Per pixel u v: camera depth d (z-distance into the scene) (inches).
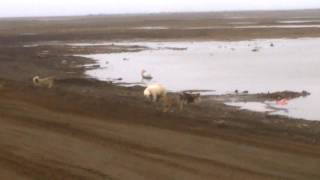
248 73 1625.2
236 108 992.9
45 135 654.5
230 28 4379.9
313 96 1168.8
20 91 1074.7
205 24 5418.3
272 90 1268.5
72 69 1743.4
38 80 1244.5
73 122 737.0
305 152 582.6
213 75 1584.6
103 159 543.8
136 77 1544.0
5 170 511.2
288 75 1561.3
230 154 565.0
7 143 613.6
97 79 1467.8
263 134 686.5
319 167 519.5
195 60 2078.0
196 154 562.3
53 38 3727.9
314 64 1855.3
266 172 499.2
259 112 952.9
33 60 2058.3
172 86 1352.1
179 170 503.8
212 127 724.7
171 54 2385.6
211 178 479.5
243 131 702.5
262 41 3171.8
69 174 494.6
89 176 487.8
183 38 3567.9
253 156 557.6
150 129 697.6
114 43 3191.4
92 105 897.5
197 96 1009.5
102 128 698.2
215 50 2586.1
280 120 855.7
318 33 3622.0
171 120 776.3
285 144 621.9
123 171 501.4
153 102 974.4
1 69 1704.0
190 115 844.6
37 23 7298.2
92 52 2511.1
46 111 828.6
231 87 1327.5
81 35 4037.9
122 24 6058.1
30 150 582.2
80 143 612.7
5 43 3243.1
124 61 2057.1
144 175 488.7
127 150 579.8
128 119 774.5
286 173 497.7
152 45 2989.7
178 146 597.9
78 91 1142.3
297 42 3031.5
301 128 762.8
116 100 984.9
